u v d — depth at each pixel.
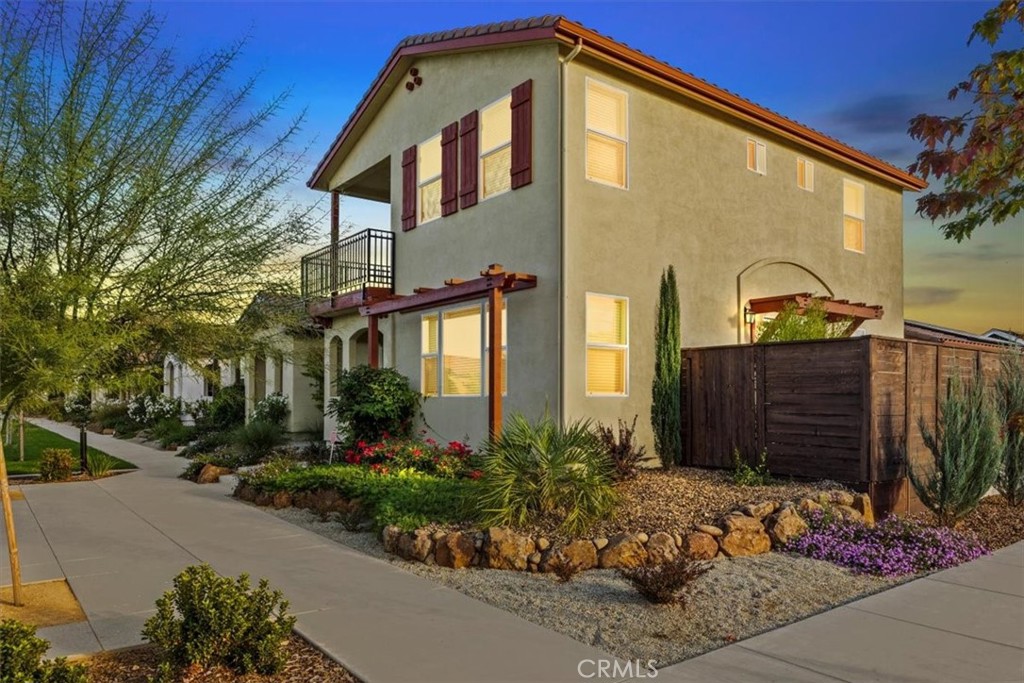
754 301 12.81
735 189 12.88
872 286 16.20
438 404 12.60
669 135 11.77
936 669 4.38
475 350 11.83
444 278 12.64
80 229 5.93
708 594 5.83
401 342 13.90
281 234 6.95
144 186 5.89
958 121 5.94
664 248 11.52
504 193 11.24
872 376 8.51
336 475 9.79
